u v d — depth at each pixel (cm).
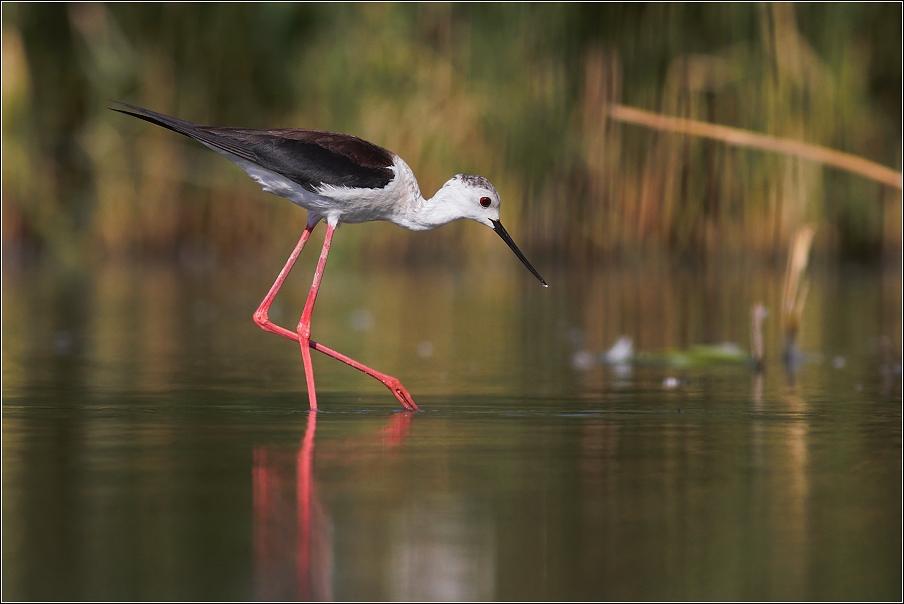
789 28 2116
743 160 2178
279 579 511
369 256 2458
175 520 591
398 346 1395
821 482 675
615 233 2253
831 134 2142
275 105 2367
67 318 1647
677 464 721
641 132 2219
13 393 1009
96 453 749
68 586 502
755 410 930
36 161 2355
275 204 2431
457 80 2217
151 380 1103
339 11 2262
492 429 845
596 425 860
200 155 2430
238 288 2070
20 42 2288
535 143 2194
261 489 654
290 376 1145
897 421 874
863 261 2386
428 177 2200
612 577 514
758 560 536
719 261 2242
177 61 2355
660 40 2138
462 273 2380
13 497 635
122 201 2409
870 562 534
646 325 1587
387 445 780
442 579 512
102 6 2316
